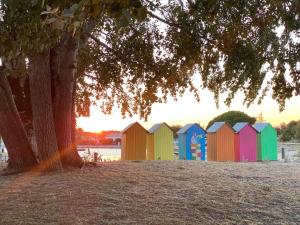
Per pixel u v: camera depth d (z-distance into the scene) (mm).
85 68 15352
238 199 8555
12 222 6512
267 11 8945
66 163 12211
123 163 14461
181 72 13016
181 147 20406
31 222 6539
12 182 9828
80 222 6613
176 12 10352
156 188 9227
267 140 21188
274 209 8008
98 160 16609
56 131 12164
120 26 3326
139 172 11633
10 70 6809
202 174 11648
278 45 8953
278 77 9000
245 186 9945
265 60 9281
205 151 20578
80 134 35062
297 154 25172
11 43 4852
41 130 11414
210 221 7059
